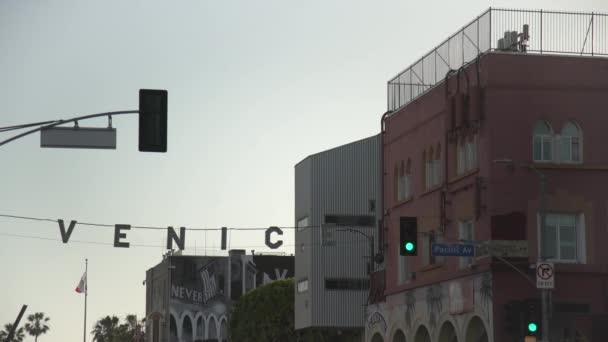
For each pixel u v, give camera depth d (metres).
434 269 55.47
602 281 49.34
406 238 43.31
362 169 79.00
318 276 77.88
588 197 49.94
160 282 146.88
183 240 62.34
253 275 139.12
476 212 50.06
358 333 79.38
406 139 60.72
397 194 62.28
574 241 49.94
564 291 48.91
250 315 98.06
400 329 60.72
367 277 78.06
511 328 46.38
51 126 30.88
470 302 50.75
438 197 55.22
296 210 82.12
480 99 50.19
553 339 47.31
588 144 50.22
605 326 47.41
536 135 50.22
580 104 50.38
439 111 55.53
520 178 49.47
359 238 78.50
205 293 138.38
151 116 29.33
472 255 46.38
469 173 51.44
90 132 31.47
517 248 48.97
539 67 50.19
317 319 77.50
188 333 137.62
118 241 59.78
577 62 50.47
